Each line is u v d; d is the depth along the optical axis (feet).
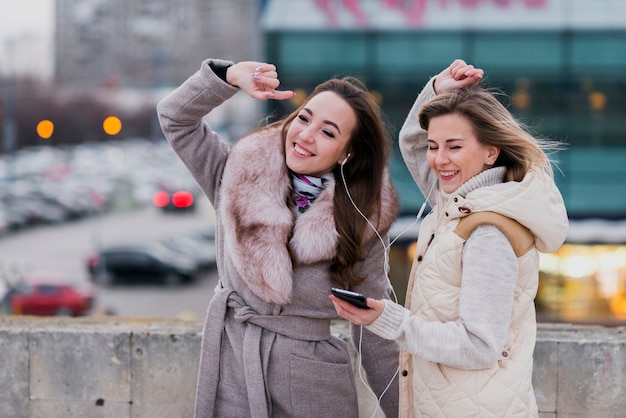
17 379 12.00
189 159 9.71
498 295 7.78
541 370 11.60
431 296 8.16
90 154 269.44
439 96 8.50
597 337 11.82
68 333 11.91
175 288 115.85
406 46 58.75
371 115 9.38
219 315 9.26
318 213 9.21
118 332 11.88
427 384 8.30
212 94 9.29
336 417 9.41
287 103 58.23
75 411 11.99
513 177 8.31
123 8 418.92
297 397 9.20
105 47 415.44
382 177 9.55
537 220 7.93
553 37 58.80
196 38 414.62
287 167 9.38
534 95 59.41
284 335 9.23
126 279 118.01
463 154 8.30
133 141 314.76
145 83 293.02
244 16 411.13
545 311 63.72
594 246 61.93
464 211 8.09
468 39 58.85
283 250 9.05
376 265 9.64
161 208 171.32
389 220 9.57
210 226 154.51
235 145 9.45
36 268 120.06
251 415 8.98
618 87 59.00
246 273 9.04
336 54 58.59
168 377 11.84
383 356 10.04
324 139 9.20
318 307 9.33
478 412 8.00
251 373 9.03
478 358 7.71
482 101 8.34
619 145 59.67
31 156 254.68
